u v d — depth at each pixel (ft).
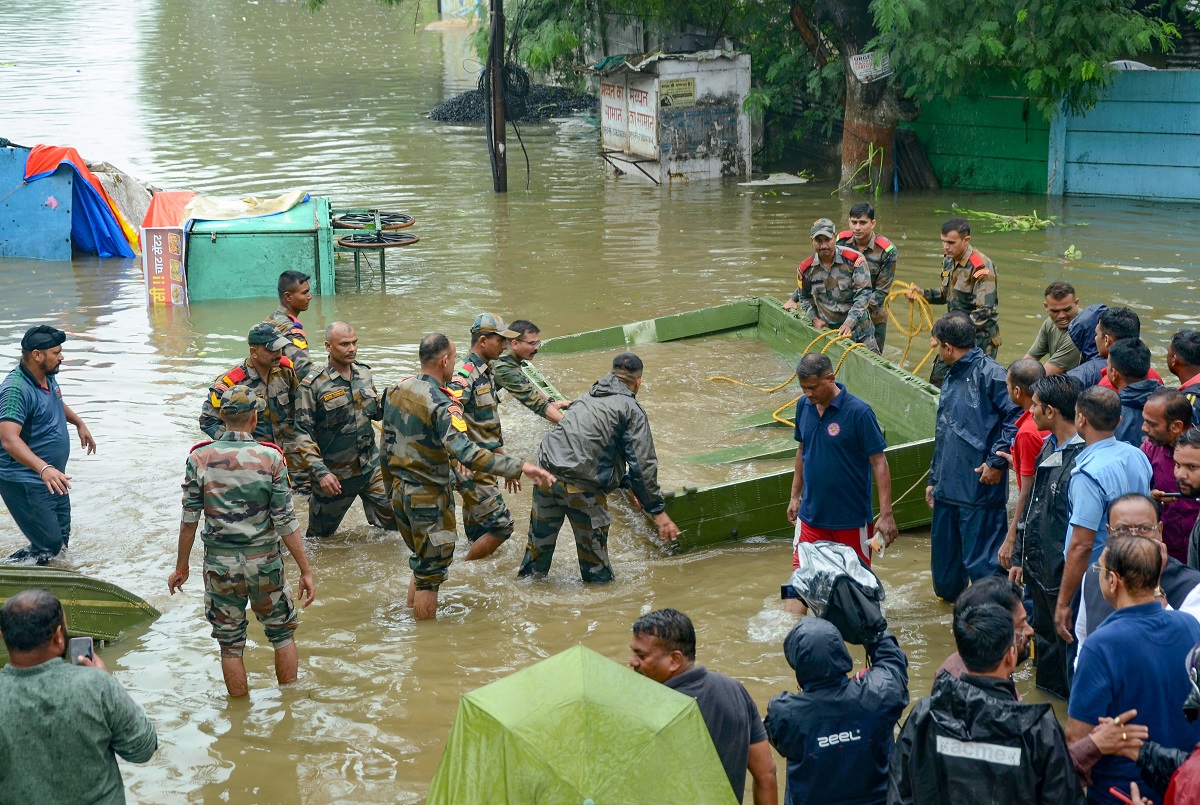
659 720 10.87
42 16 173.99
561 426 22.43
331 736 18.07
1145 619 12.77
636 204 62.69
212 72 119.75
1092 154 60.08
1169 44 56.70
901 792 11.89
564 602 22.30
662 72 67.41
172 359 38.06
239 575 18.81
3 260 53.36
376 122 91.91
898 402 28.32
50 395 23.99
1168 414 17.67
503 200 64.23
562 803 10.29
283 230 45.39
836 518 20.83
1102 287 42.42
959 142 64.49
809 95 72.23
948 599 21.68
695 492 23.99
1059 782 11.27
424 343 21.33
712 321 38.73
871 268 32.27
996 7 57.06
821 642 12.73
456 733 11.02
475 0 156.46
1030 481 18.99
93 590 20.81
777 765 17.19
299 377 24.84
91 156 74.95
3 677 12.80
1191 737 12.64
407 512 21.30
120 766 17.29
